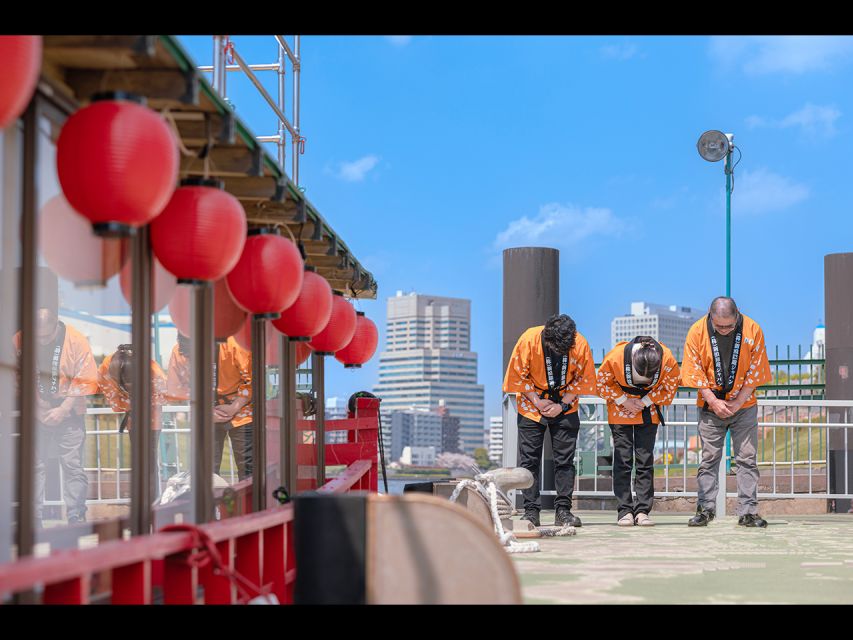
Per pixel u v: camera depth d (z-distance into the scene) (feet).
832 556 22.07
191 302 13.80
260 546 11.52
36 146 9.75
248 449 17.02
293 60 26.17
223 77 19.92
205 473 13.58
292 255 14.43
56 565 7.32
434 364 636.07
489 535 9.69
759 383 30.22
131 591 8.76
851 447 40.16
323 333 21.40
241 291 14.28
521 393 29.14
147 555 8.65
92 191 9.44
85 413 15.01
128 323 12.03
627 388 30.68
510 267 39.96
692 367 30.32
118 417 14.88
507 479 24.07
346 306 21.52
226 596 10.34
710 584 17.24
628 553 22.54
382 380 647.97
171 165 9.73
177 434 14.23
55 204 10.30
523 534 26.11
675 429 39.42
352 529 9.72
